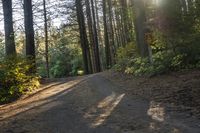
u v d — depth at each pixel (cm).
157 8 1828
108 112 1068
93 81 2203
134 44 2900
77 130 861
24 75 1805
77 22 4625
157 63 1845
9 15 2114
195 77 1429
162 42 1888
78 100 1365
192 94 1167
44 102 1388
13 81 1712
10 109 1306
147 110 1054
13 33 2112
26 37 2355
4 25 2119
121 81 1980
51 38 4594
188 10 1794
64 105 1255
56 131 866
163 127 826
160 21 1809
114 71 2769
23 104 1412
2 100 1577
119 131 819
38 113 1127
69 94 1594
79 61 6006
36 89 1953
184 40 1753
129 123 894
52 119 1013
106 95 1462
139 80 1809
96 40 4622
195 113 948
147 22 1923
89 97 1437
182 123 852
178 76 1561
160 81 1569
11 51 2091
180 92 1230
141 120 920
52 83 2341
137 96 1351
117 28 5288
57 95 1595
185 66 1703
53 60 6112
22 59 1886
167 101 1163
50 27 4284
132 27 3428
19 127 933
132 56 2677
